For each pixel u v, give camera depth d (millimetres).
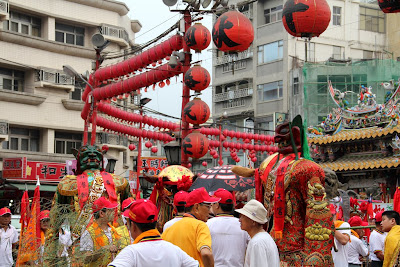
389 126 20703
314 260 5688
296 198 6012
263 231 6152
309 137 23406
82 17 42625
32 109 39969
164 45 14930
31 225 8570
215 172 9531
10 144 39375
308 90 39156
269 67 43250
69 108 41500
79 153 9812
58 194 9375
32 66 40000
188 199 6957
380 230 10578
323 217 5770
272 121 42625
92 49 42219
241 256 7160
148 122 22391
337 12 43844
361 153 22531
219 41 10867
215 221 7246
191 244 6465
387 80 38562
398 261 8148
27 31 40719
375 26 44938
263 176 6445
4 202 31234
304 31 9039
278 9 43250
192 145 13266
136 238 5391
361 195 19953
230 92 45875
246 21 10758
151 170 28844
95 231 7781
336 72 38969
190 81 12938
